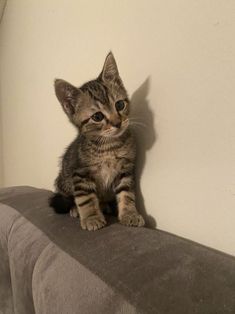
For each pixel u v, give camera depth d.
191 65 0.21
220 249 0.20
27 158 0.54
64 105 0.30
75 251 0.21
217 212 0.20
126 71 0.28
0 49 0.64
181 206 0.23
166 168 0.24
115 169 0.29
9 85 0.60
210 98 0.20
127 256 0.19
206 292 0.14
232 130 0.19
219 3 0.19
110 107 0.27
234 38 0.18
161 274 0.16
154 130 0.25
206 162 0.21
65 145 0.40
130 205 0.27
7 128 0.64
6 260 0.30
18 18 0.52
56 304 0.18
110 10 0.29
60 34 0.39
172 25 0.23
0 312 0.31
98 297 0.16
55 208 0.30
